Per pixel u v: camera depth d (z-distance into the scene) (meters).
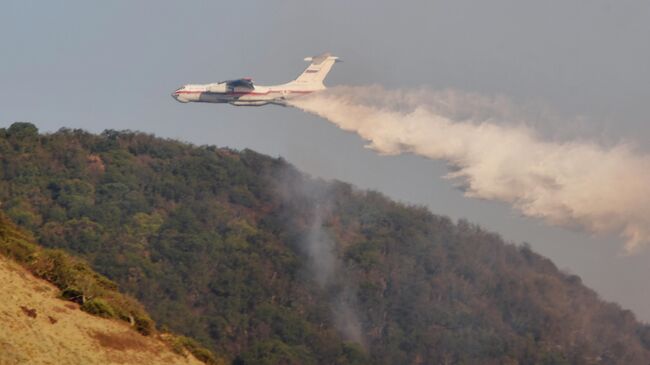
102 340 119.06
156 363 121.19
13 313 114.25
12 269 124.75
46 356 110.19
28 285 123.12
